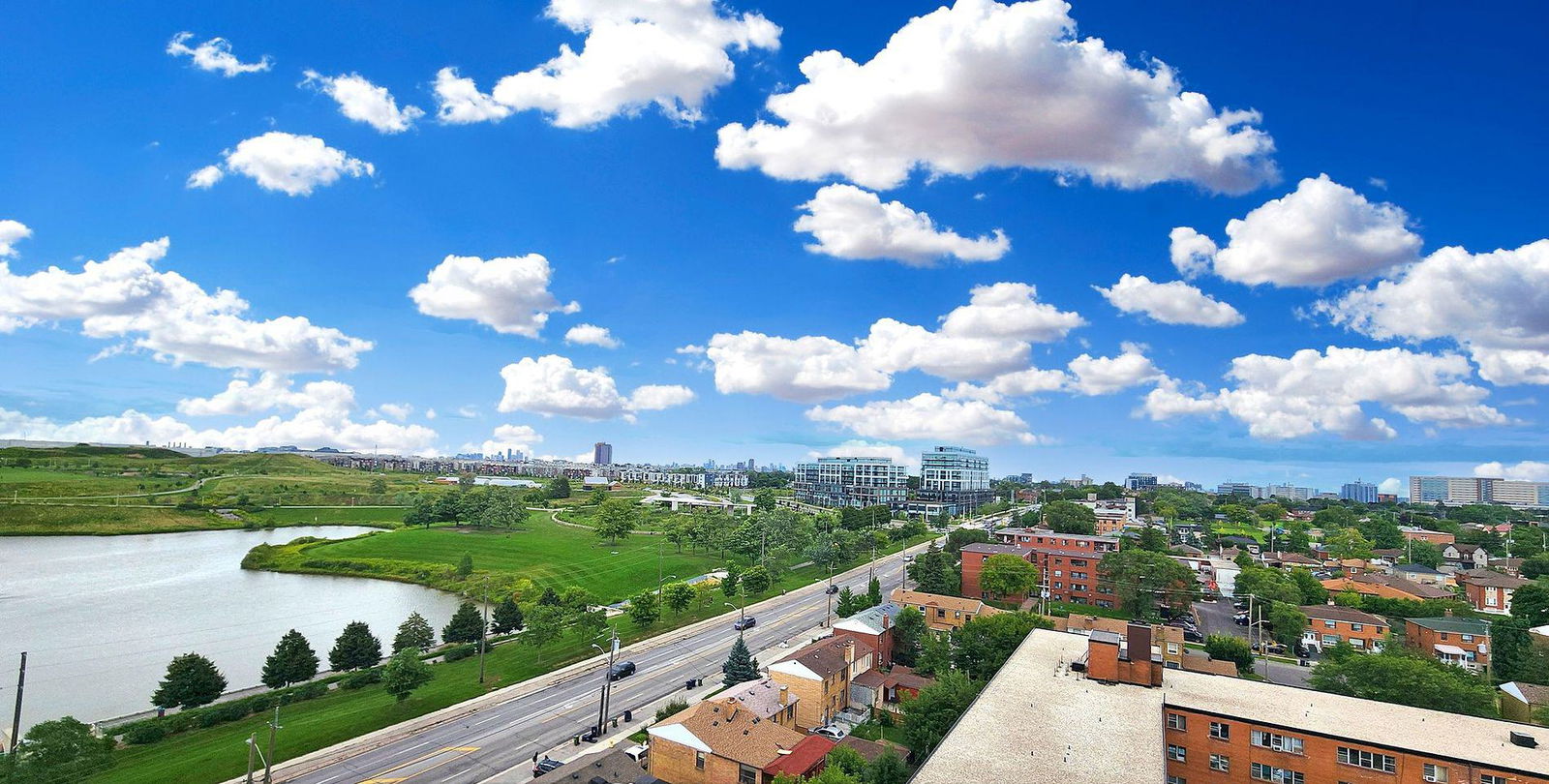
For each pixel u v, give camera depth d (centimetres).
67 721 7062
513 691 10275
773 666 9356
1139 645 7238
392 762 7881
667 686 10488
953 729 5906
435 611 16388
